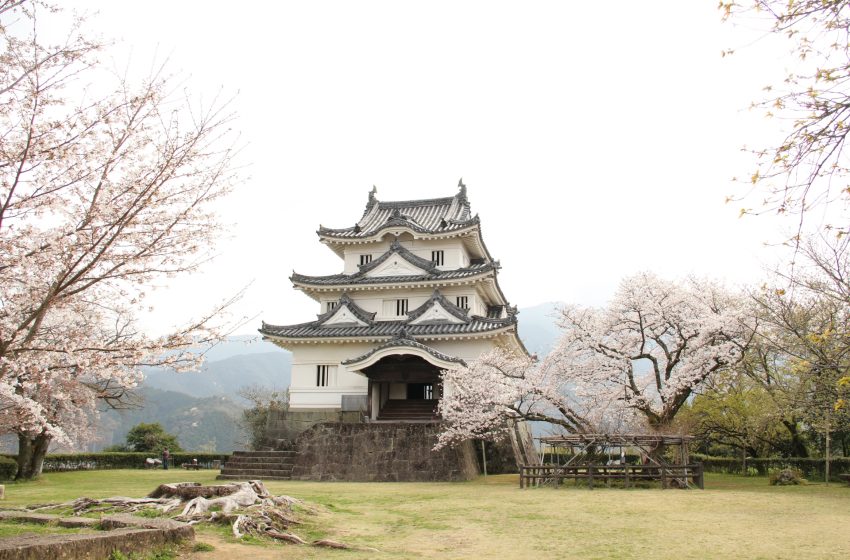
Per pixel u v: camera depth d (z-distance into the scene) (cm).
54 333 936
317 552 873
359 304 3319
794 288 1914
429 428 2347
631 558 839
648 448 1991
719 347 1986
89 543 699
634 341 2153
